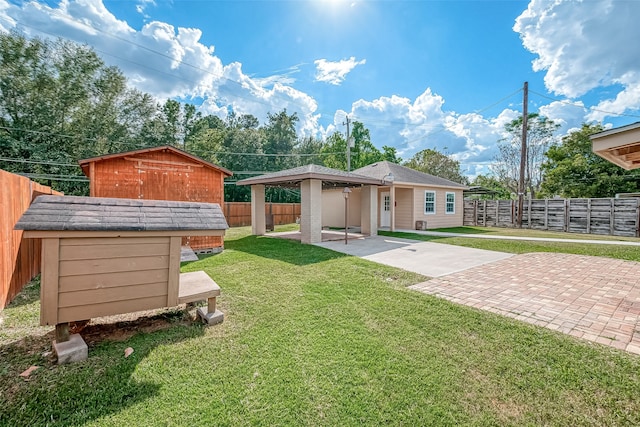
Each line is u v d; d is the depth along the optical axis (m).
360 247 8.31
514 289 4.52
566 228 12.66
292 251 7.52
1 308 3.60
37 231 2.32
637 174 15.02
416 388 2.17
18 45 17.23
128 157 7.09
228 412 1.93
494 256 7.15
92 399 2.03
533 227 13.80
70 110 19.20
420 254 7.33
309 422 1.86
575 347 2.71
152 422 1.84
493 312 3.58
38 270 5.49
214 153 24.36
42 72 18.05
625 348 2.70
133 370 2.38
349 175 9.91
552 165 19.53
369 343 2.83
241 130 27.30
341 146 31.28
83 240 2.56
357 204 14.96
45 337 2.93
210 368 2.42
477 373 2.35
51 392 2.09
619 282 4.91
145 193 7.30
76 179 18.08
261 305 3.81
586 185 16.12
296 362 2.51
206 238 7.82
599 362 2.47
